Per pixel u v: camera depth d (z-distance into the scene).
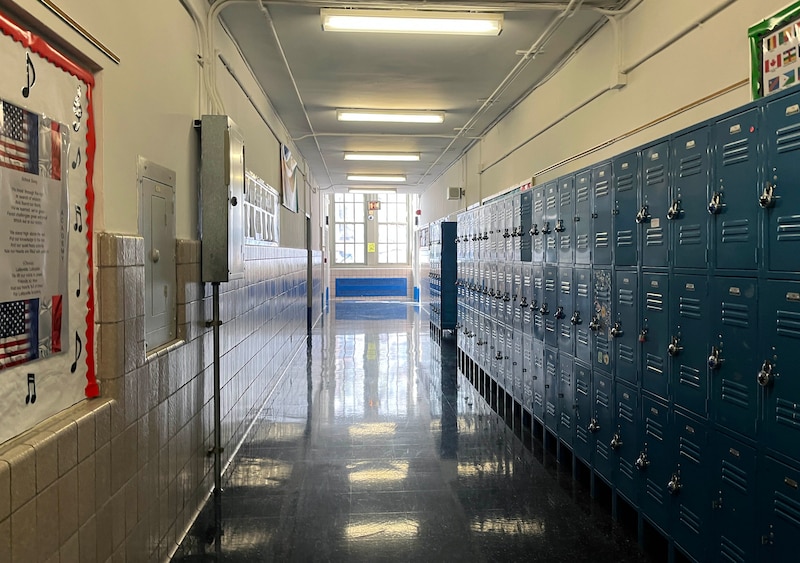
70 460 1.70
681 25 3.16
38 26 1.62
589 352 3.42
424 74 5.46
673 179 2.52
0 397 1.44
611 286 3.13
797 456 1.77
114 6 2.14
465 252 7.42
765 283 1.93
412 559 2.68
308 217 11.00
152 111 2.58
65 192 1.79
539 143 5.67
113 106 2.13
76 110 1.86
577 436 3.61
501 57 4.98
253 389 4.92
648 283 2.74
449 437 4.55
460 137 8.36
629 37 3.77
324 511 3.19
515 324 4.96
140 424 2.30
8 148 1.48
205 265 3.26
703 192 2.29
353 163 10.86
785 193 1.84
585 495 3.41
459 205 10.01
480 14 3.91
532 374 4.50
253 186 5.00
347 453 4.16
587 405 3.46
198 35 3.41
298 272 8.93
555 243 4.00
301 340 9.34
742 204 2.05
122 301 2.11
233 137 3.37
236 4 3.80
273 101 6.33
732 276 2.11
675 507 2.48
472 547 2.79
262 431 4.70
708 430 2.24
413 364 7.69
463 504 3.29
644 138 3.59
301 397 5.86
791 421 1.80
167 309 2.79
